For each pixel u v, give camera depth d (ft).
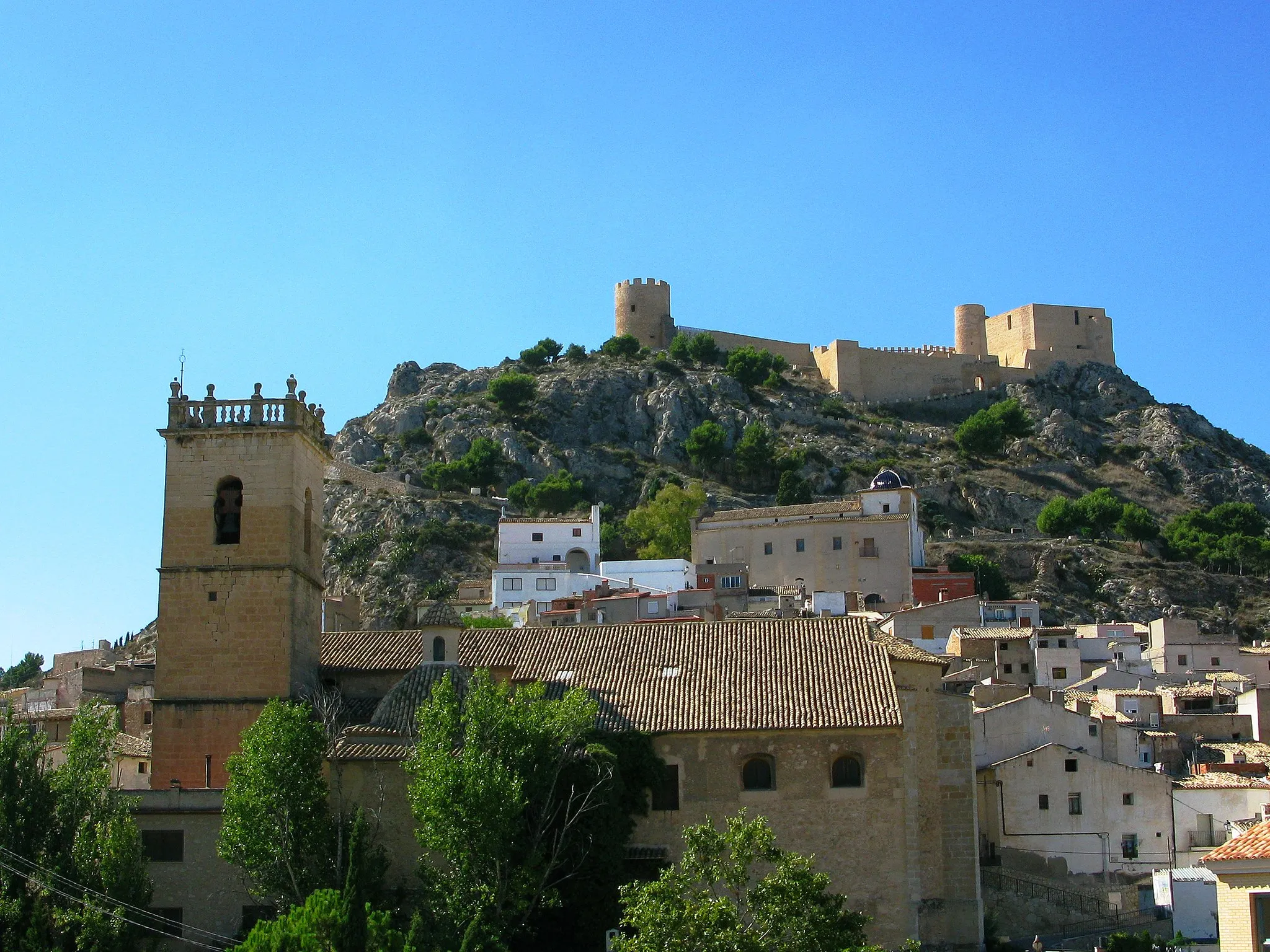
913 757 247.50
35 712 384.47
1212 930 271.49
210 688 266.57
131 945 222.28
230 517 276.62
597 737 246.68
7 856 226.38
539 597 548.31
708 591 485.97
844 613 490.90
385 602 646.33
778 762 247.91
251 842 229.45
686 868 193.06
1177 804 314.96
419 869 227.61
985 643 444.96
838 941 184.44
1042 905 288.92
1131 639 483.92
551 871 231.50
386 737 249.55
